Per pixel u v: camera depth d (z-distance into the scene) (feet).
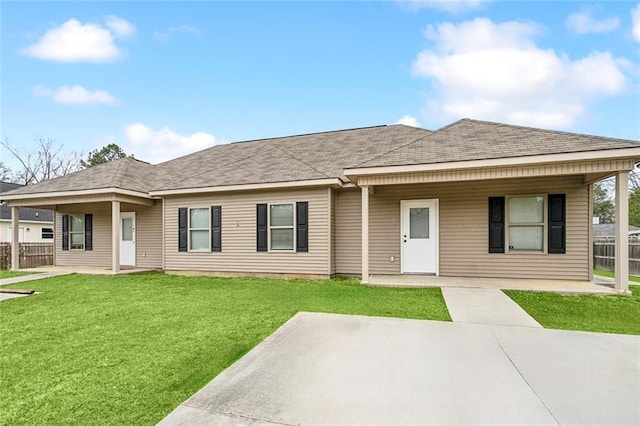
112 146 111.14
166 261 34.81
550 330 14.53
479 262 27.17
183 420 8.11
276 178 30.14
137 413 8.50
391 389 9.37
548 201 25.68
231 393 9.33
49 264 44.98
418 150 25.52
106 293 24.02
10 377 10.58
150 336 14.33
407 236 29.09
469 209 27.48
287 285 26.20
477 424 7.69
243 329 15.06
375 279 26.66
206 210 33.53
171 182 36.55
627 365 10.86
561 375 10.15
